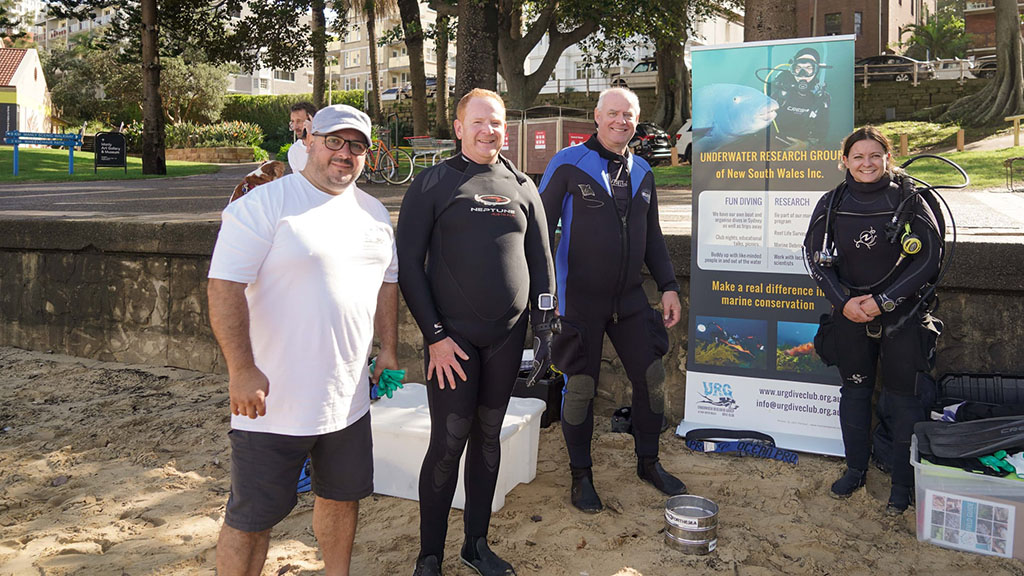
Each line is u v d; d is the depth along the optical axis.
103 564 3.22
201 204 10.73
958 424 3.47
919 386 3.66
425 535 3.02
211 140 39.44
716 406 4.63
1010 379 4.06
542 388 4.96
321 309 2.43
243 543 2.47
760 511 3.69
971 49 48.22
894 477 3.66
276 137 52.00
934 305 3.59
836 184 4.24
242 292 2.32
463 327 2.90
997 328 4.26
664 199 11.06
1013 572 3.10
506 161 3.09
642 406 3.88
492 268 2.87
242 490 2.46
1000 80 25.20
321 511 2.74
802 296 4.38
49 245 6.95
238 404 2.32
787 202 4.36
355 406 2.61
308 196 2.45
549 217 3.71
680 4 21.50
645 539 3.39
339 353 2.50
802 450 4.33
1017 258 4.12
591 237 3.67
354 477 2.64
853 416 3.80
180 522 3.65
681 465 4.29
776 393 4.49
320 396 2.47
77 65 51.72
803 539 3.37
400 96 45.28
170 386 6.00
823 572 3.10
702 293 4.61
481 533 3.11
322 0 24.91
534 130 12.57
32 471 4.32
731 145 4.46
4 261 7.29
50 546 3.39
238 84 71.44
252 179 4.28
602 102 3.69
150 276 6.56
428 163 17.03
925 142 23.91
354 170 2.48
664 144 23.11
